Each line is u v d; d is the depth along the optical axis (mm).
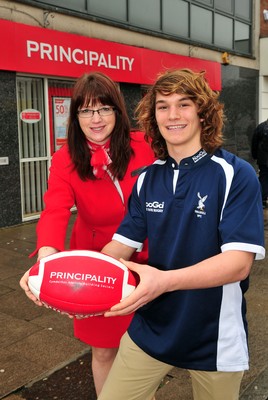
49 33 7305
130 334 1858
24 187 7633
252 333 3516
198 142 1688
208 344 1691
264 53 13281
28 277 1708
